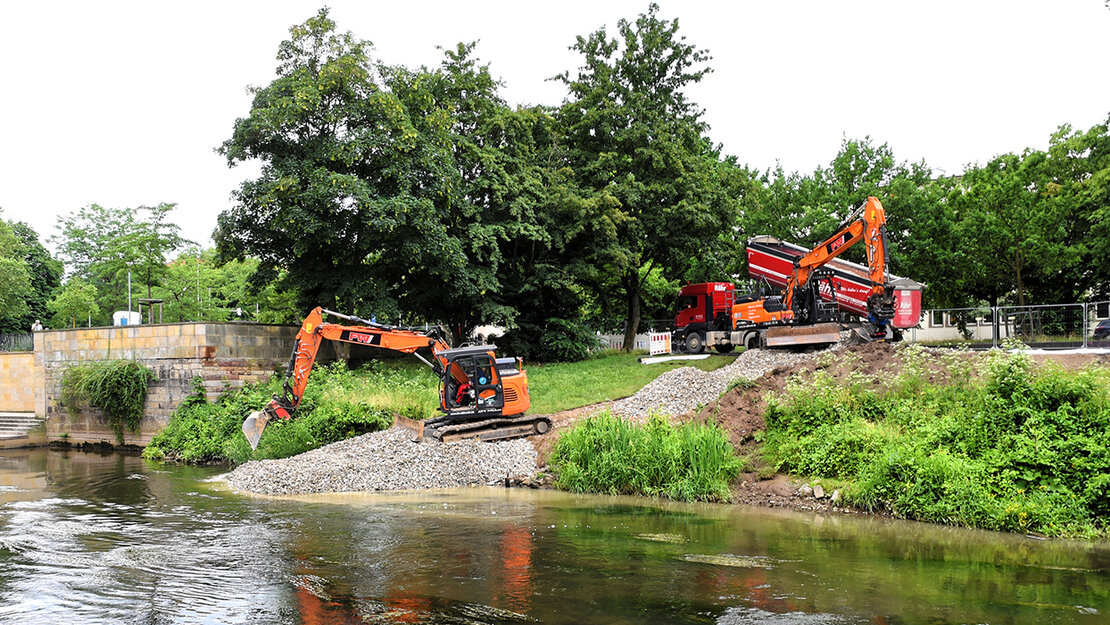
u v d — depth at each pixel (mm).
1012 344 16688
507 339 31656
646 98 31938
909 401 13992
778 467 13773
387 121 24922
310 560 9172
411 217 24734
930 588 7926
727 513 12141
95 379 25531
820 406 14484
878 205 21219
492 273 28641
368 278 26859
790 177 37031
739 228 37406
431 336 18016
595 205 28703
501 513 12219
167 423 25031
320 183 23344
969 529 10836
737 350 28453
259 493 14781
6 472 18859
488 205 29500
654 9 33344
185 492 15008
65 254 54750
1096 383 11977
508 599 7555
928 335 26109
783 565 8859
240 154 24688
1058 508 10586
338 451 17500
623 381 23359
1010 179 30188
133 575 8562
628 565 8859
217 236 24906
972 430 12359
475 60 30641
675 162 31188
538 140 32469
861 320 23203
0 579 8422
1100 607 7285
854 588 7922
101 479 17266
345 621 6930
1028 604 7387
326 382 22391
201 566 8930
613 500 13438
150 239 38781
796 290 23922
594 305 41906
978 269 30344
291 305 38562
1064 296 33781
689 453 13867
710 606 7316
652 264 35094
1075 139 33844
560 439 15688
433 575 8453
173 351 24969
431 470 15617
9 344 36750
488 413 17406
